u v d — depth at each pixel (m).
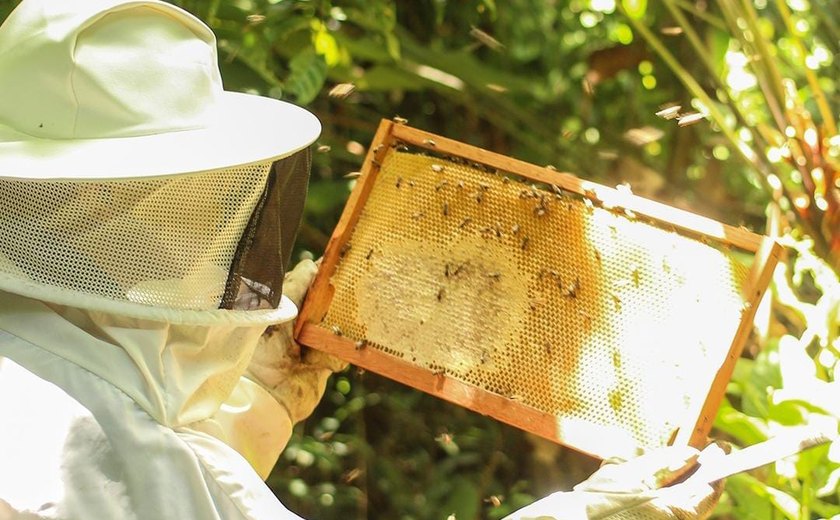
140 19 2.50
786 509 2.88
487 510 3.76
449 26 4.25
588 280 2.70
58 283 2.47
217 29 3.37
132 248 2.48
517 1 4.12
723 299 2.64
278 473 3.66
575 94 4.15
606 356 2.68
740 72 3.28
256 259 2.55
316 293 2.79
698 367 2.63
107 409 2.46
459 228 2.77
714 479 2.53
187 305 2.50
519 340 2.72
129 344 2.48
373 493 3.79
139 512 2.45
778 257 2.62
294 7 3.28
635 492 2.53
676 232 2.69
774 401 2.87
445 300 2.76
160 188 2.47
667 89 3.91
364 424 3.89
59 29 2.46
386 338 2.77
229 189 2.51
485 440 3.89
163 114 2.49
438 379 2.73
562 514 2.51
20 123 2.48
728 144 3.51
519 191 2.75
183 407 2.49
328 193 3.66
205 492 2.47
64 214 2.46
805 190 3.09
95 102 2.47
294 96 3.65
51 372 2.46
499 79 3.89
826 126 3.14
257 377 2.76
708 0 3.71
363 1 3.37
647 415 2.65
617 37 3.81
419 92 4.24
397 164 2.81
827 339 2.91
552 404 2.69
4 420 2.44
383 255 2.79
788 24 3.23
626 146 4.04
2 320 2.49
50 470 2.43
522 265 2.73
